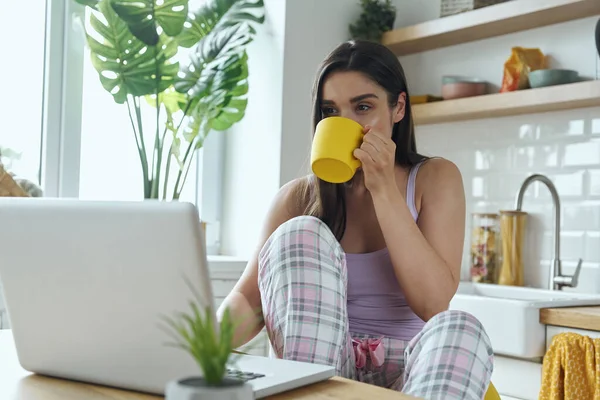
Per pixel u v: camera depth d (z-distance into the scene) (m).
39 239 0.99
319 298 1.24
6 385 1.03
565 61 2.64
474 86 2.78
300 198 1.81
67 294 0.99
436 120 2.95
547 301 1.99
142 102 2.96
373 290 1.63
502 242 2.68
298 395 0.96
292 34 2.94
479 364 1.13
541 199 2.68
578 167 2.58
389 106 1.69
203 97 2.78
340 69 1.66
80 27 2.79
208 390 0.64
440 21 2.82
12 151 2.69
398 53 3.16
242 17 2.84
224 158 3.19
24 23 2.71
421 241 1.52
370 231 1.72
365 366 1.53
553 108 2.59
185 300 0.89
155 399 0.94
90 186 2.85
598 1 2.40
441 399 1.08
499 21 2.65
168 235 0.89
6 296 1.06
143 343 0.94
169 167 2.83
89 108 2.84
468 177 2.92
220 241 3.18
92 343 0.99
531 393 1.96
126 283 0.93
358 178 1.72
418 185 1.71
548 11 2.52
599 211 2.51
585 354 1.80
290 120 2.94
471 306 2.08
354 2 3.12
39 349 1.05
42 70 2.75
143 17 2.60
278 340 1.27
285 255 1.29
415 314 1.64
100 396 0.96
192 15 2.94
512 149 2.78
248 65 3.08
